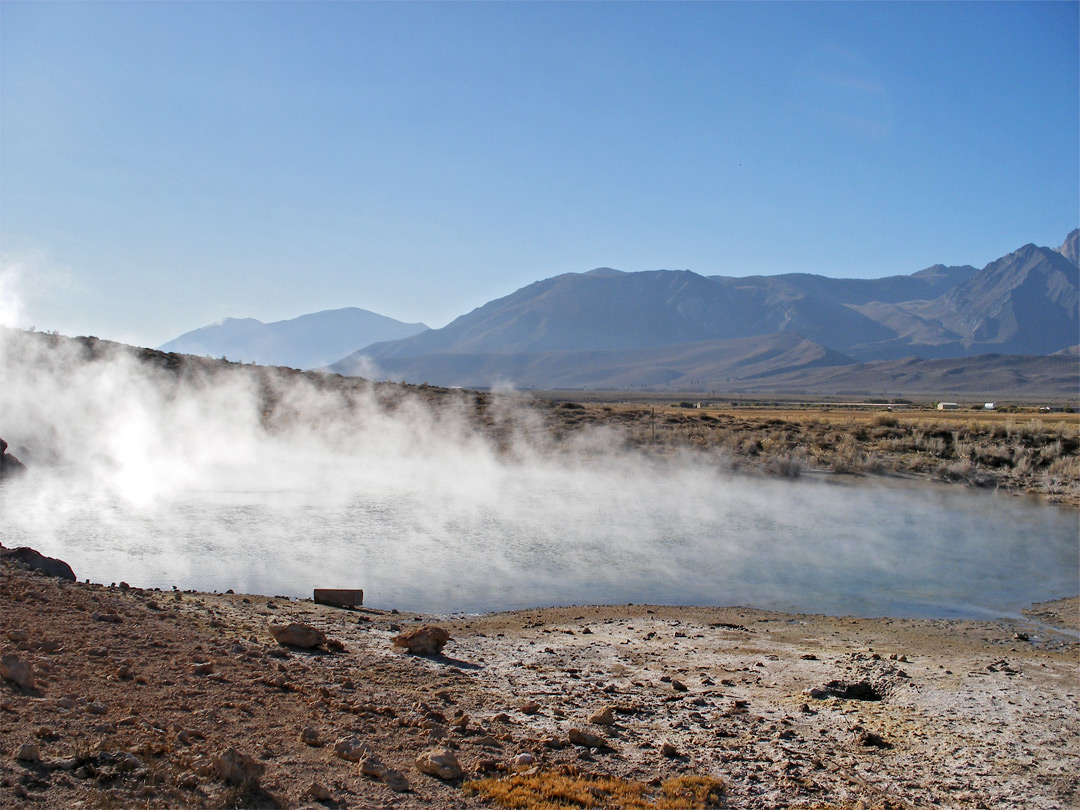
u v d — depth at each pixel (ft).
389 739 30.12
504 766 28.86
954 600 68.64
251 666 36.55
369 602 62.75
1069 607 66.85
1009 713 39.47
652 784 29.04
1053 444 165.17
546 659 46.29
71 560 72.28
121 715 27.48
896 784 30.99
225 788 23.09
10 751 22.79
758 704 39.81
